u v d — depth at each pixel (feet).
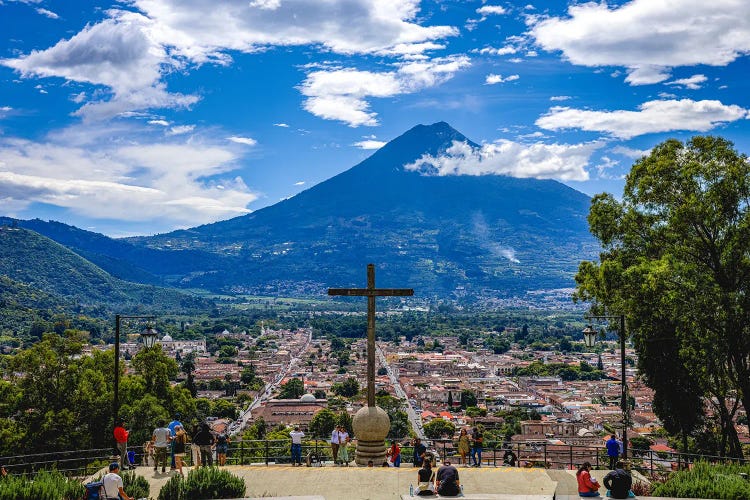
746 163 134.41
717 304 127.13
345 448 108.06
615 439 100.68
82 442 187.52
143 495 82.89
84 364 204.95
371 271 104.73
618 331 146.51
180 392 238.07
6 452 178.19
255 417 435.94
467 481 87.81
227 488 80.84
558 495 74.28
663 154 144.56
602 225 152.46
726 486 79.51
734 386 136.98
